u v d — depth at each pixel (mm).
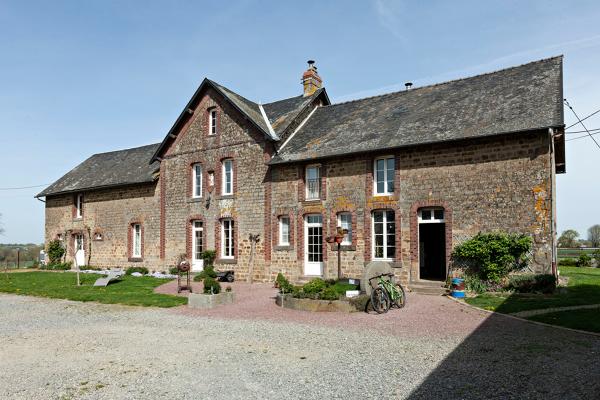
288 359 7961
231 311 12969
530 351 7910
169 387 6668
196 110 23328
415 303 13523
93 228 27891
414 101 19438
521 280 13852
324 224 18422
